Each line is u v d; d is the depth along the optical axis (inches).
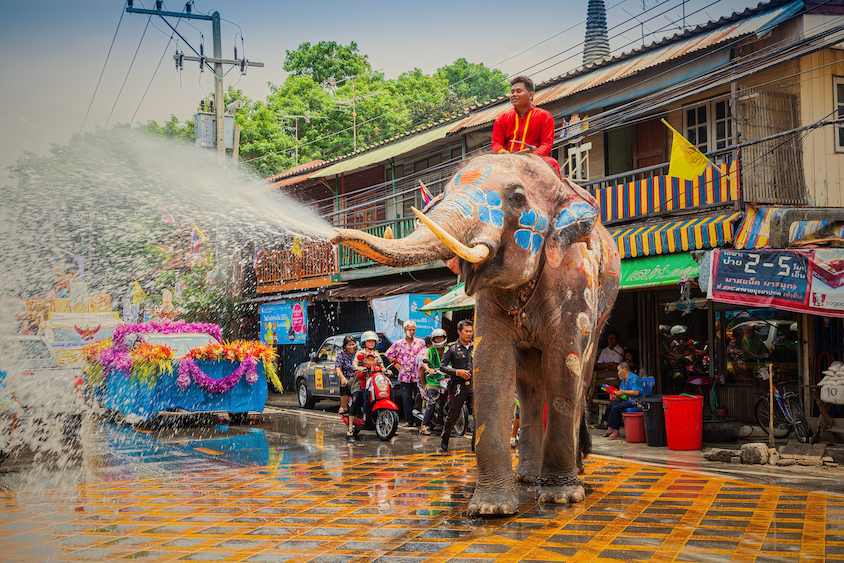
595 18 885.8
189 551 207.8
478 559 193.3
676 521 229.6
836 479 304.3
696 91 458.0
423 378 502.0
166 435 502.9
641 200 510.6
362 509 258.1
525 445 298.8
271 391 916.0
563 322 240.7
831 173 493.0
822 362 431.5
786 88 486.9
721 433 418.3
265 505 268.8
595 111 588.7
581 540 209.0
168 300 815.1
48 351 468.4
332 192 905.5
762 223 425.7
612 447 408.5
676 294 540.1
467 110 739.4
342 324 872.3
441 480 314.2
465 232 197.0
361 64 1524.4
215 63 756.0
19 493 297.0
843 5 493.0
